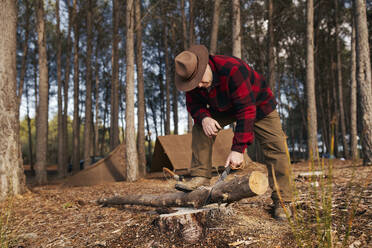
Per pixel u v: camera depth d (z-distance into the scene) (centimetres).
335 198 325
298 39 2061
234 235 239
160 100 2661
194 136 278
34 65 2019
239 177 222
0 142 521
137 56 1306
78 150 1814
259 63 2092
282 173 269
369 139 771
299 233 225
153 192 571
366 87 784
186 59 219
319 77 2066
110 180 943
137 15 1172
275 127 270
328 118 2038
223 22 1639
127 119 915
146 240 251
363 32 796
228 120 271
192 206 271
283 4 1606
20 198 512
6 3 552
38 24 1165
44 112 1159
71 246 258
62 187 816
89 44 1733
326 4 1822
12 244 266
